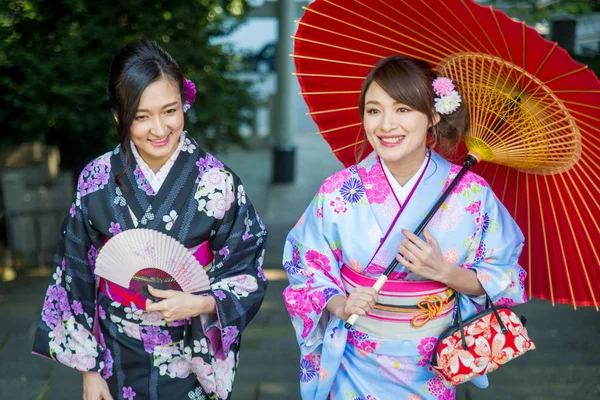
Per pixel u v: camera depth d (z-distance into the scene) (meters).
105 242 2.46
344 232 2.45
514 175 2.58
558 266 2.60
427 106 2.29
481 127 2.44
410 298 2.40
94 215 2.42
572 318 5.04
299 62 2.75
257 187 9.95
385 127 2.29
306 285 2.51
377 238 2.41
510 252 2.49
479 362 2.32
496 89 2.35
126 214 2.40
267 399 3.83
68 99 6.16
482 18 2.11
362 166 2.48
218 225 2.48
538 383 3.98
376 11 2.48
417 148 2.35
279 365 4.25
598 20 8.22
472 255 2.47
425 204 2.40
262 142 12.55
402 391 2.49
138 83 2.21
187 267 2.38
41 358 4.37
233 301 2.48
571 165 2.37
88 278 2.49
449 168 2.46
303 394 2.62
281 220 8.35
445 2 2.19
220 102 6.84
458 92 2.41
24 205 6.54
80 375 4.12
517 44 2.10
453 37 2.36
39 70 6.10
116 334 2.49
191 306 2.35
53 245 6.77
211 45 7.00
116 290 2.45
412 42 2.51
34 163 7.13
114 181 2.41
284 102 9.80
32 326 4.96
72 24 6.51
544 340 4.63
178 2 6.58
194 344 2.47
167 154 2.34
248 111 7.85
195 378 2.56
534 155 2.39
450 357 2.33
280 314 5.16
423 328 2.42
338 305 2.39
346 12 2.54
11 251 6.60
